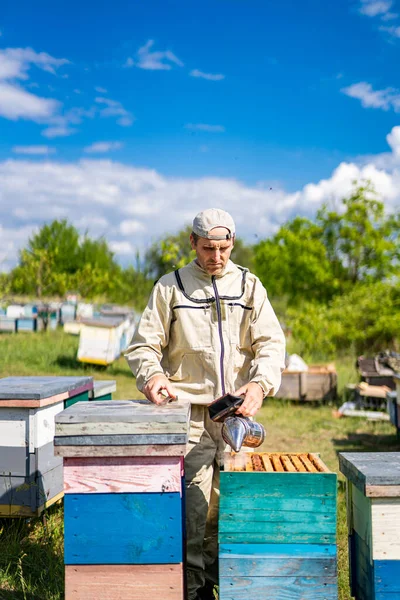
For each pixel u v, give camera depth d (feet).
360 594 7.11
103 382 13.75
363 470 6.65
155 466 6.75
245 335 8.34
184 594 7.08
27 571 9.69
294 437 21.07
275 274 62.39
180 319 8.11
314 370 27.91
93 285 72.90
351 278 60.29
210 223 7.84
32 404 10.37
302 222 61.11
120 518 6.77
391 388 26.21
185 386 8.15
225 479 6.64
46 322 51.24
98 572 6.77
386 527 6.46
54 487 11.28
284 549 6.62
